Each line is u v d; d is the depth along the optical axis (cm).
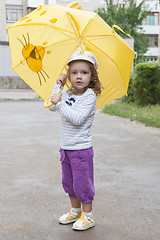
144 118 916
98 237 257
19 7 3388
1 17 3303
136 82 1220
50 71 275
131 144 612
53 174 418
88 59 253
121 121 919
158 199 338
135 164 472
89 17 247
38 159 492
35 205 318
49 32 265
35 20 262
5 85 2377
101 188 367
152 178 407
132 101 1338
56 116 1007
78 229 267
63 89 289
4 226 273
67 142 263
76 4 281
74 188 267
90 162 268
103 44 268
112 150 559
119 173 426
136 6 3578
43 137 667
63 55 271
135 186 377
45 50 270
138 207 316
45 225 277
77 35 260
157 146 598
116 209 311
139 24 3531
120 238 255
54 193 350
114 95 292
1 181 388
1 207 312
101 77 286
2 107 1270
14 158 496
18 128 775
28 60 273
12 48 272
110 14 3400
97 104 296
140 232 265
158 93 1210
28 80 273
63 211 305
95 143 616
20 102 1535
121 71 279
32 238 254
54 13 259
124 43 271
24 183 381
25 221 284
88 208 273
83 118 255
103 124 859
